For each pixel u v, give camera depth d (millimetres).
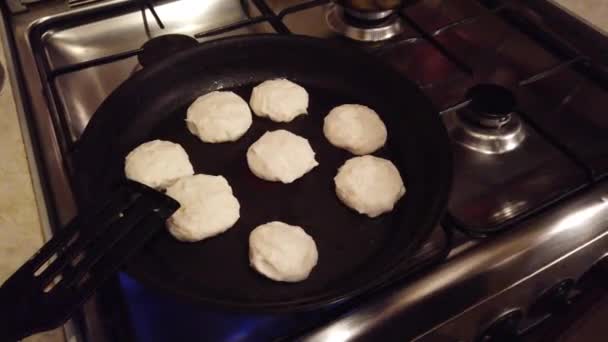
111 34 453
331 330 257
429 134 347
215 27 468
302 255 306
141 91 371
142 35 457
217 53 394
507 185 340
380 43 448
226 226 331
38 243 281
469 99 365
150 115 386
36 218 292
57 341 248
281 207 349
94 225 253
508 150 362
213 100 394
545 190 335
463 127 370
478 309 293
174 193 335
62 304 223
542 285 313
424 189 332
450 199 322
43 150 334
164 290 249
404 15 442
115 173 344
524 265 290
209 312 282
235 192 357
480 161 356
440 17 482
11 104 360
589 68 420
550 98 404
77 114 384
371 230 334
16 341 212
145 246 316
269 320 277
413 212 329
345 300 267
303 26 461
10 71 386
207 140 384
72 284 230
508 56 442
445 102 394
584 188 320
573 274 327
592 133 377
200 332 275
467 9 494
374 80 399
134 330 273
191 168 362
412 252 271
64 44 440
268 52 408
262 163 361
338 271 312
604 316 401
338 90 417
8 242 281
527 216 300
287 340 254
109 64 422
